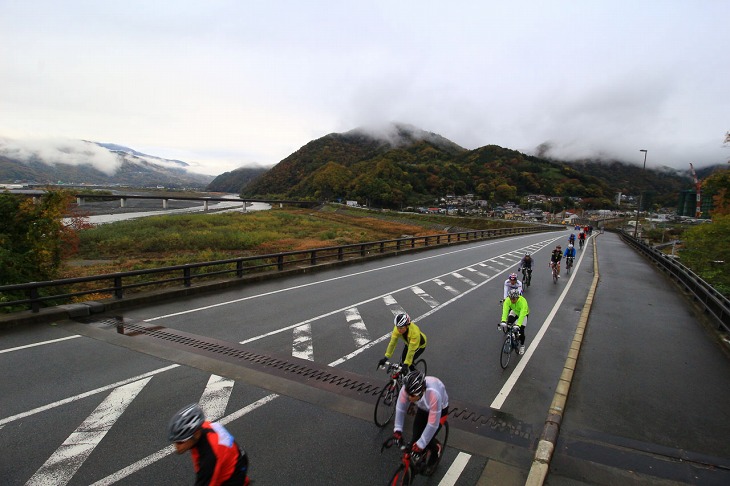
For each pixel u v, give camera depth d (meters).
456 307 12.55
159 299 12.21
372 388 6.75
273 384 6.73
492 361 8.16
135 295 11.83
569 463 4.92
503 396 6.63
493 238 46.19
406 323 5.68
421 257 25.61
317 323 10.31
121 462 4.60
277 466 4.62
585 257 29.11
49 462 4.55
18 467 4.45
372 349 8.56
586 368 7.98
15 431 5.12
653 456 5.13
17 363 7.21
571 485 4.52
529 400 6.52
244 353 8.06
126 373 6.94
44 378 6.64
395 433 4.20
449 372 7.52
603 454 5.13
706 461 5.06
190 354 7.91
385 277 17.64
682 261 30.25
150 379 6.74
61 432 5.14
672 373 7.84
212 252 32.22
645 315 12.32
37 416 5.48
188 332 9.24
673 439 5.54
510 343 7.89
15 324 9.10
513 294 8.35
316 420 5.67
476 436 5.42
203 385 6.59
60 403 5.85
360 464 4.73
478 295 14.50
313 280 16.48
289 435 5.27
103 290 11.16
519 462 4.91
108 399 6.02
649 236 61.91
